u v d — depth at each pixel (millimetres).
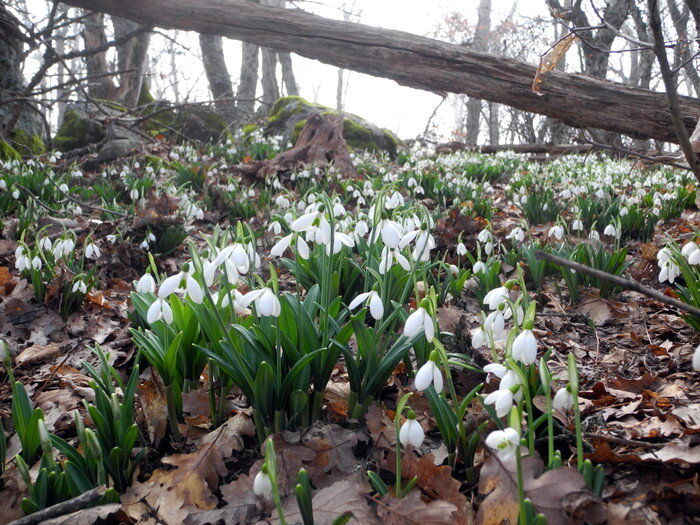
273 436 2029
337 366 2697
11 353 3098
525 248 3842
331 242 2074
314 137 8641
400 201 2734
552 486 1449
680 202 6195
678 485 1610
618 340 3160
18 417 1890
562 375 2652
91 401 2547
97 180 8539
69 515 1604
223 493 1868
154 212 4758
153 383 2301
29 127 10562
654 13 1966
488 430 1960
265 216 6113
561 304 3738
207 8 6754
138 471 2031
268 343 2008
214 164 8602
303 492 1503
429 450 2061
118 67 15664
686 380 2525
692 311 1379
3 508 1841
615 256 3607
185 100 13883
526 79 5816
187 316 2172
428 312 1727
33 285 3658
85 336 3355
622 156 13906
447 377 1784
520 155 13367
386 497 1657
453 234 4555
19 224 4906
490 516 1493
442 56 6055
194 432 2213
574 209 5617
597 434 1852
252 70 19297
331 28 6430
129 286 4184
